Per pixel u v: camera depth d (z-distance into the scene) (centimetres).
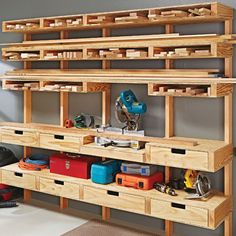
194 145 306
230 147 319
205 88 315
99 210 388
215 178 332
